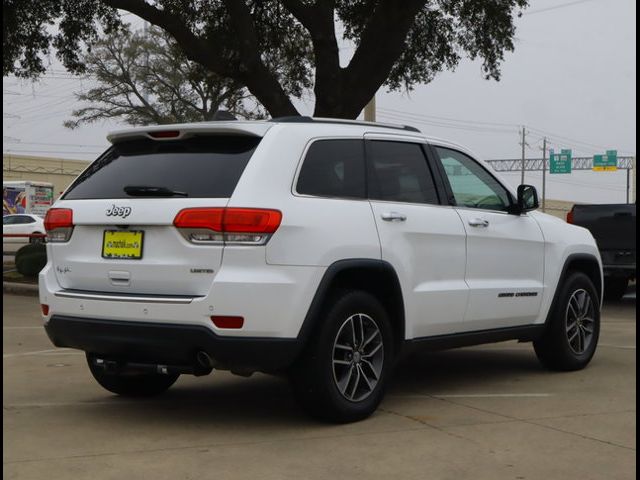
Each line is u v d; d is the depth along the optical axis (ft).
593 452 15.20
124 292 16.55
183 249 15.83
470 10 59.98
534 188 21.76
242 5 50.14
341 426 17.04
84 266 17.15
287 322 15.74
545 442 15.85
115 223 16.62
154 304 15.83
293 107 52.29
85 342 16.94
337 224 16.80
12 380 22.53
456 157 21.04
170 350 15.88
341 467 14.26
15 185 148.77
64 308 17.19
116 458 14.83
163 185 16.69
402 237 18.19
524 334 21.93
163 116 120.57
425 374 23.15
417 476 13.79
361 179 18.03
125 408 18.98
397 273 17.89
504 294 20.90
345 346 16.96
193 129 17.21
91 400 19.90
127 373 17.47
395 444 15.69
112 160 18.37
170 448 15.48
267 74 51.26
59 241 17.76
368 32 51.49
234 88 72.59
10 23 54.85
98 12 59.21
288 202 16.21
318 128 17.70
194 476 13.78
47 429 16.98
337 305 16.65
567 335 23.15
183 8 60.44
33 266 57.36
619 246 42.34
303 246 16.07
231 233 15.55
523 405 19.07
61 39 60.08
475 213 20.59
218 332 15.43
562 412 18.34
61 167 201.46
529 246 21.98
